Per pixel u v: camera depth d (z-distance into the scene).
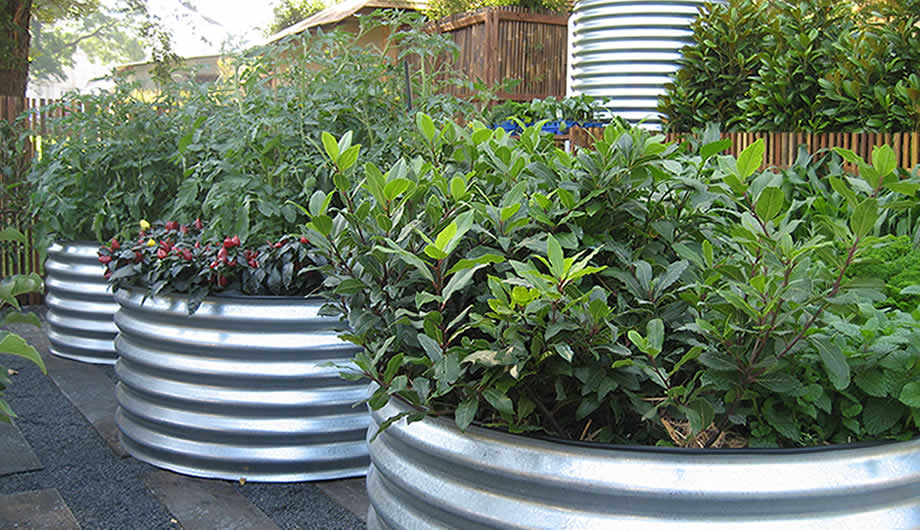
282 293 3.43
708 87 5.11
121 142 5.06
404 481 1.78
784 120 4.34
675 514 1.49
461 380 1.73
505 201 1.78
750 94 4.58
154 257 3.56
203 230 3.74
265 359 3.34
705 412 1.53
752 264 1.64
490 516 1.60
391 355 1.90
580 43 6.07
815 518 1.48
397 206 1.82
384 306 1.86
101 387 5.00
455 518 1.67
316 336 3.34
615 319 1.68
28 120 7.49
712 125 2.63
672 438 1.65
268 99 4.00
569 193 1.74
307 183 3.55
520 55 8.69
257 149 3.80
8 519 3.11
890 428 1.61
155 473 3.58
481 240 1.83
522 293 1.53
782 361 1.55
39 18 18.83
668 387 1.56
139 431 3.68
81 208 5.36
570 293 1.58
